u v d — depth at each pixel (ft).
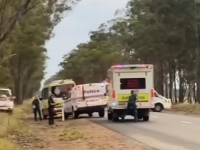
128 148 50.08
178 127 77.41
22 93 234.17
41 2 83.15
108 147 51.65
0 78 175.63
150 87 92.73
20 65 197.67
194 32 173.47
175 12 173.47
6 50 134.00
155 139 58.95
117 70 92.48
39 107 114.52
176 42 174.70
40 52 187.73
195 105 149.18
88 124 87.45
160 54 187.93
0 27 72.28
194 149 48.83
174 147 50.47
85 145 55.11
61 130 78.84
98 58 296.51
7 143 53.57
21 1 72.02
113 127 79.05
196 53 176.65
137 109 94.02
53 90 117.60
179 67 202.59
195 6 171.32
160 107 147.02
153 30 179.32
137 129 74.43
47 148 54.03
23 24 133.69
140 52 188.03
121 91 92.48
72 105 114.62
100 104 113.19
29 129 82.07
